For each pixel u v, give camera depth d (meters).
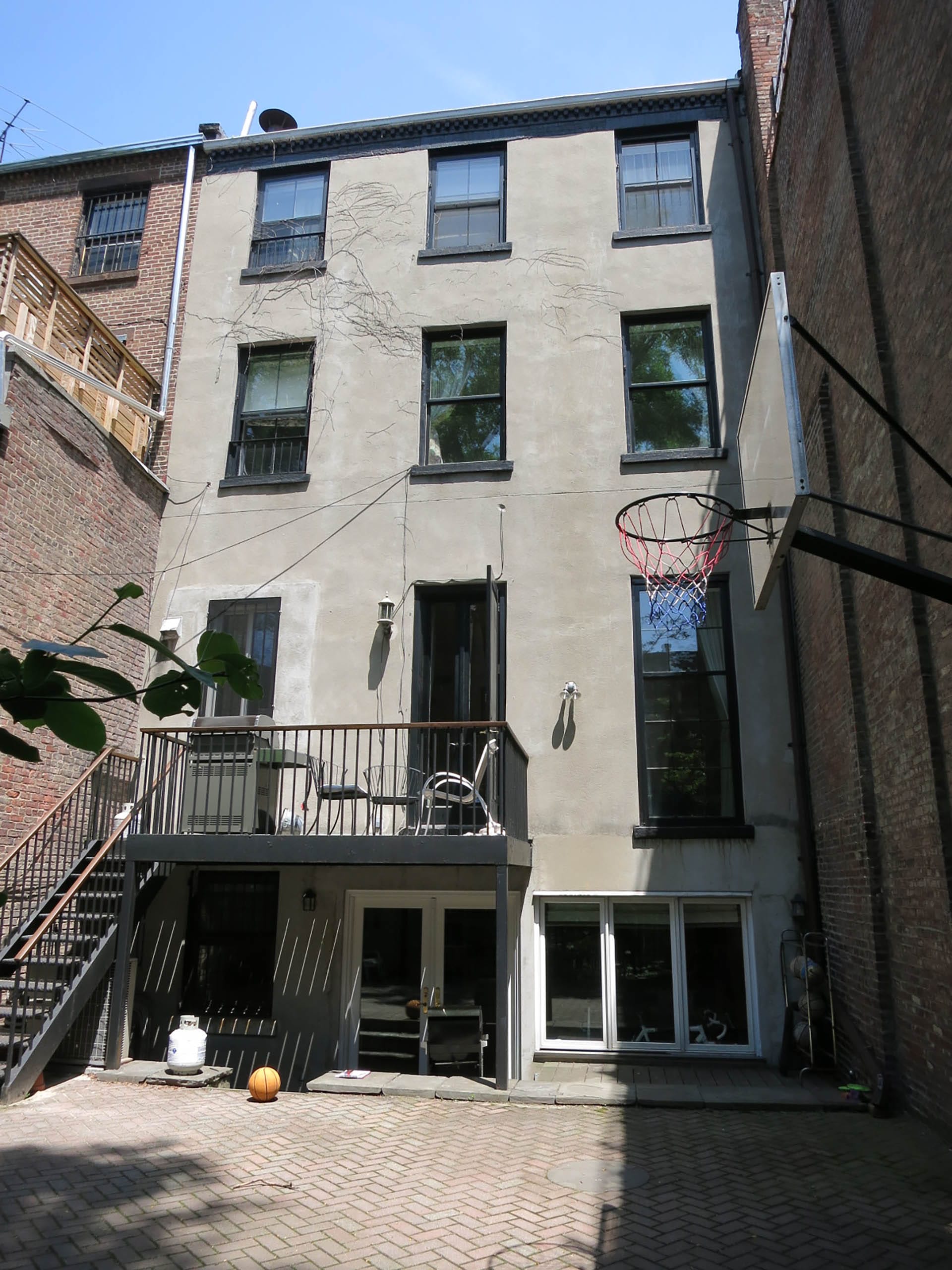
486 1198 4.81
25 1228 4.32
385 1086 7.29
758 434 6.05
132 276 11.70
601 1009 8.69
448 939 8.94
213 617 10.19
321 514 10.29
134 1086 7.42
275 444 10.80
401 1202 4.74
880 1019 6.81
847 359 7.36
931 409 5.71
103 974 7.91
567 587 9.65
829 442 7.97
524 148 11.21
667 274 10.49
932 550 5.80
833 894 8.05
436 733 9.59
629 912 8.95
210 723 9.78
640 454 9.89
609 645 9.43
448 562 9.91
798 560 9.08
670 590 9.38
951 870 5.69
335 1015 8.81
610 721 9.23
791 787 8.90
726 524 9.08
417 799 8.13
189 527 10.53
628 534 7.92
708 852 8.80
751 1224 4.47
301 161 11.69
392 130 11.51
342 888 9.11
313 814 9.45
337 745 9.62
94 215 12.40
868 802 7.13
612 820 8.98
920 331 5.86
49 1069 7.84
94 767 8.66
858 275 6.97
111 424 10.34
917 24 5.70
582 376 10.26
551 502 9.91
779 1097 6.93
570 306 10.51
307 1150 5.66
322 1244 4.18
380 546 10.08
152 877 9.01
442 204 11.29
